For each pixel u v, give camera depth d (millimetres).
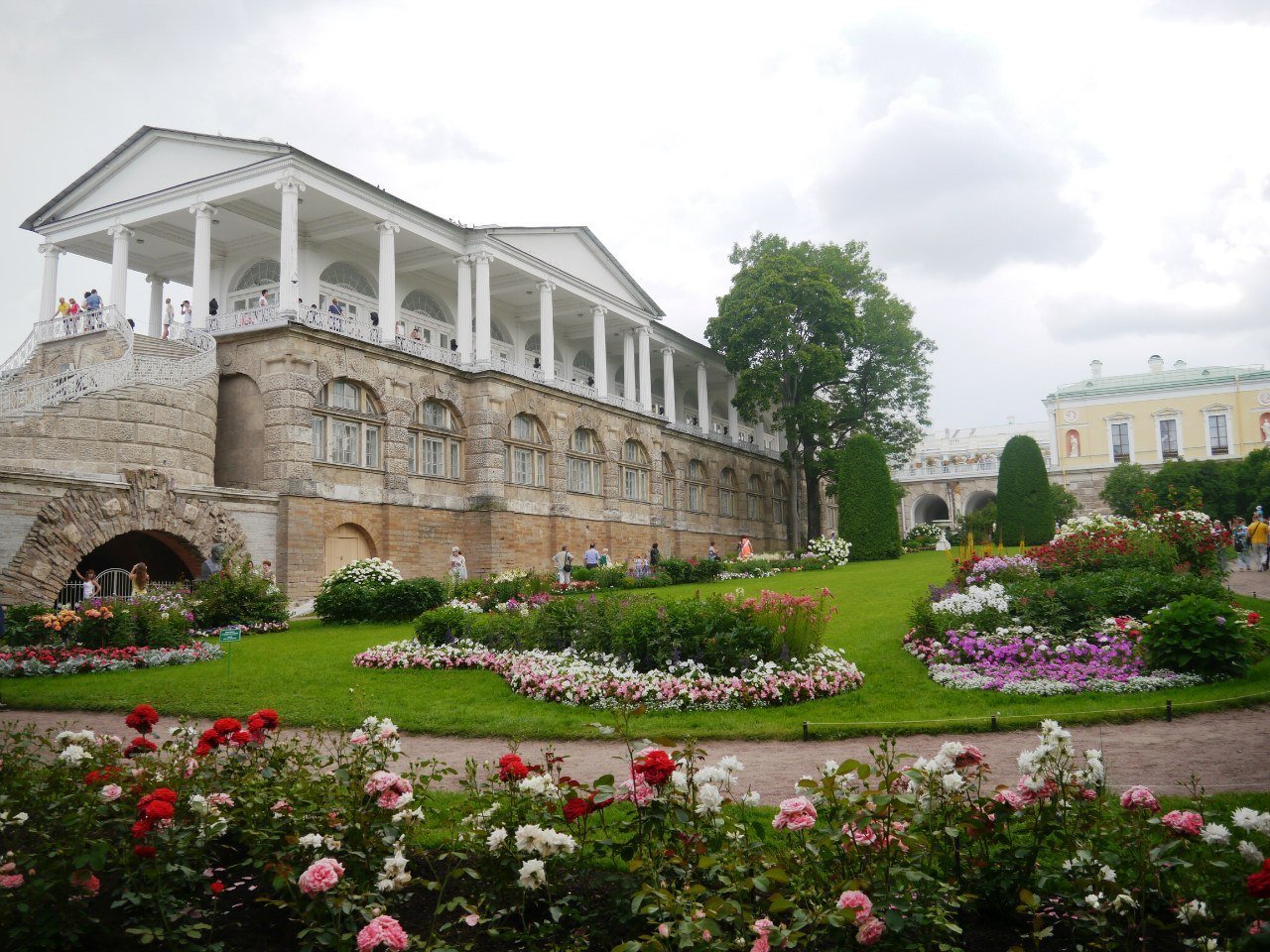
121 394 26062
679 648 14406
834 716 12500
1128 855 5105
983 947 4758
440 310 46031
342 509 33500
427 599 25594
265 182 33281
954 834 4941
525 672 15055
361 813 5566
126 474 25344
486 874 5250
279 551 30734
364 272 41812
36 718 13898
